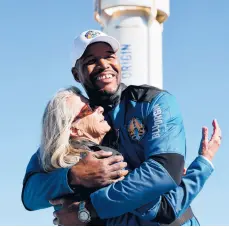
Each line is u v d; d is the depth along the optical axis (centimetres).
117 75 280
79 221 255
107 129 271
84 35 279
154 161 251
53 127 267
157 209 252
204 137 273
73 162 262
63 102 271
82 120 270
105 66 277
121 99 277
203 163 266
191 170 265
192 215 275
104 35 278
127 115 269
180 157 254
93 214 253
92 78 278
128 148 266
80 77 284
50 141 266
